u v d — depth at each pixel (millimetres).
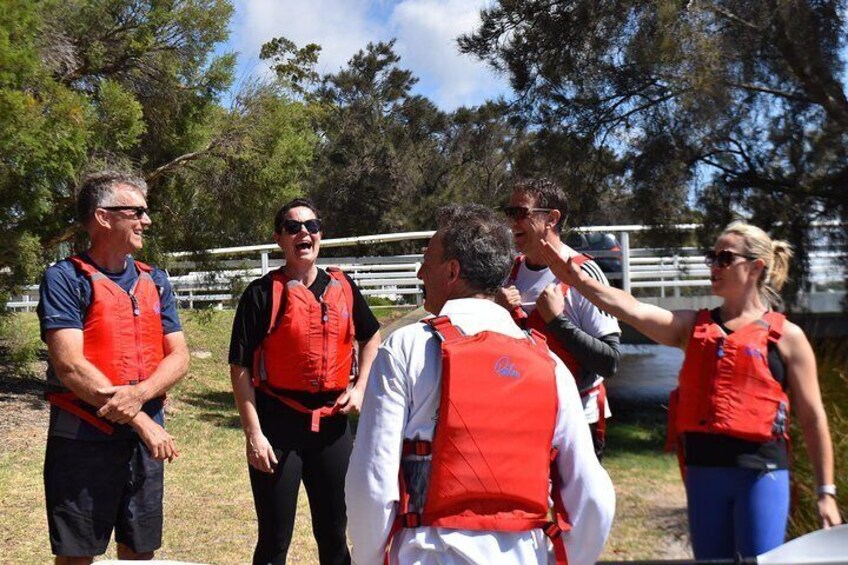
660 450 7977
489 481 2266
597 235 14969
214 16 11500
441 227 2607
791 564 2047
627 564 2350
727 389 3348
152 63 11508
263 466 3936
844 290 8500
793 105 8898
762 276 3484
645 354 13352
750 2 9016
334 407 4074
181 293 15727
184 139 12047
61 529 3648
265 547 4047
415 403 2352
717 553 3393
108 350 3691
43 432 8812
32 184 9391
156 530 3869
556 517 2461
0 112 8445
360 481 2303
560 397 2432
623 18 10453
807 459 4289
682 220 9969
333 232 39312
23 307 15383
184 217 12453
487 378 2305
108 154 10602
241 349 4031
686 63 9367
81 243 11125
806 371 3379
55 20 10477
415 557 2279
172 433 9305
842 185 8656
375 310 16031
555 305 3506
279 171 12188
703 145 9422
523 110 11523
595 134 10820
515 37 11648
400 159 39844
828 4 8734
